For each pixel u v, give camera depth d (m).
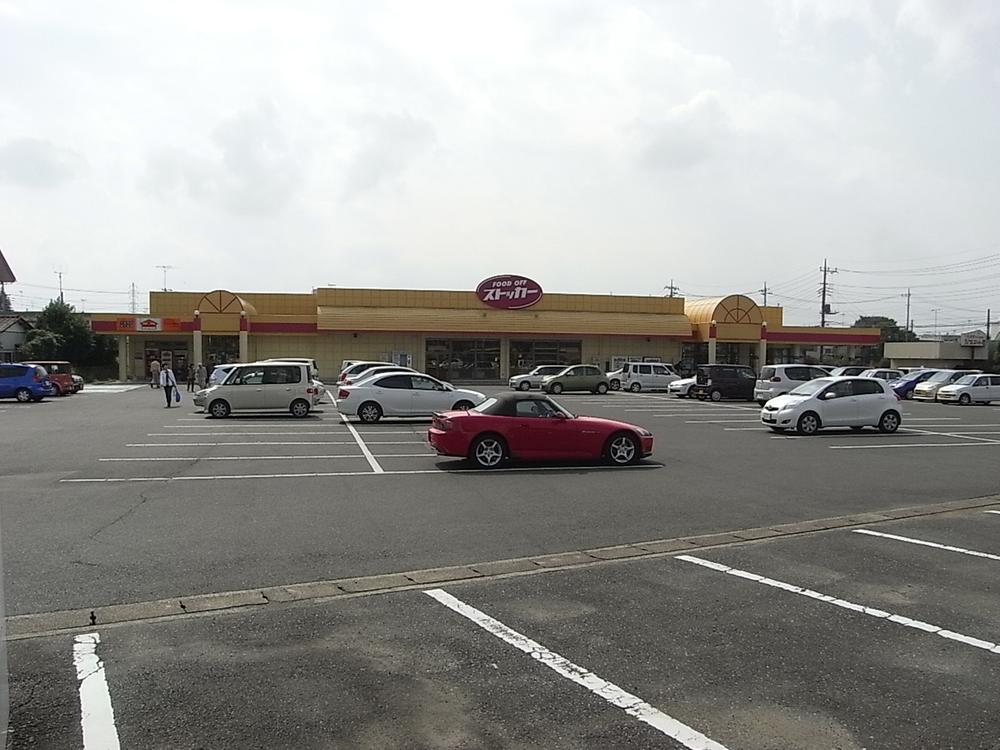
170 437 18.62
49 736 3.96
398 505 10.46
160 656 5.06
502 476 13.06
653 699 4.45
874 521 9.71
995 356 69.81
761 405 32.91
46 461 14.45
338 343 48.97
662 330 52.16
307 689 4.55
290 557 7.70
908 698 4.47
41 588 6.58
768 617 5.91
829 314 76.38
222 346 47.97
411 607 6.15
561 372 41.09
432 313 49.09
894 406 21.58
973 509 10.61
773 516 9.98
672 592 6.57
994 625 5.75
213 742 3.90
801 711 4.30
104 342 57.78
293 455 15.53
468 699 4.43
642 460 15.30
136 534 8.61
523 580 6.95
